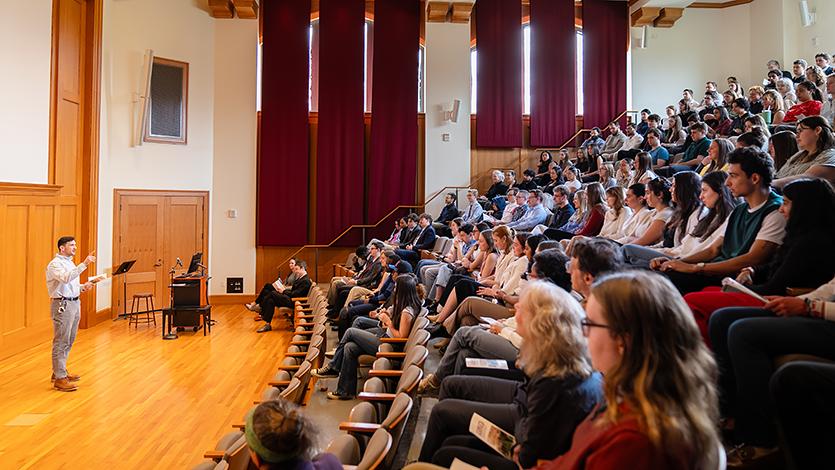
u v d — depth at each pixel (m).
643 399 0.89
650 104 10.83
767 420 1.68
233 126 9.77
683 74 10.87
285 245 9.87
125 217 8.53
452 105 10.10
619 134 8.81
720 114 7.26
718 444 0.91
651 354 0.91
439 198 10.06
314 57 10.26
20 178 6.28
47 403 4.67
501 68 10.09
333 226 9.89
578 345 1.58
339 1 9.87
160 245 9.02
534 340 1.62
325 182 9.86
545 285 1.70
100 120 7.90
